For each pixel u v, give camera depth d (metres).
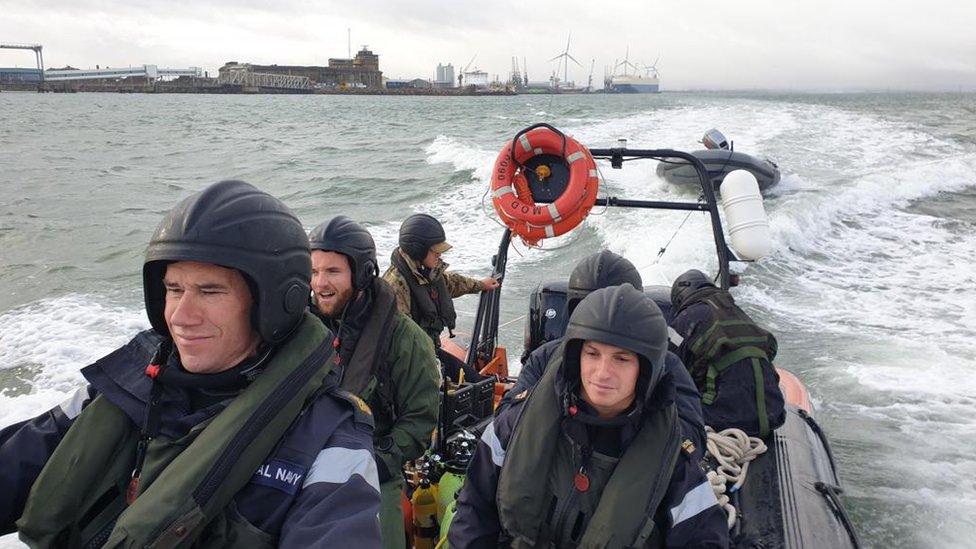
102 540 1.14
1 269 9.17
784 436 2.94
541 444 1.67
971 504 3.78
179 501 1.00
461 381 3.05
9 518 1.24
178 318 1.09
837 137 21.98
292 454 1.10
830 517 2.47
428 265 3.50
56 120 44.75
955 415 4.75
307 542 1.04
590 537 1.57
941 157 17.73
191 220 1.07
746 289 7.47
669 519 1.66
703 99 65.06
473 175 16.03
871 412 4.85
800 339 6.19
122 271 9.05
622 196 12.49
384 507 2.17
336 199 14.52
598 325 1.58
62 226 11.93
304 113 51.91
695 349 2.84
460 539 1.83
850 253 9.18
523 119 35.47
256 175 18.47
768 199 11.57
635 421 1.66
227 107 67.56
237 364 1.14
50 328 6.86
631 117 30.75
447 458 2.74
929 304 7.11
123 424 1.16
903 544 3.49
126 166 20.95
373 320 2.32
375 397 2.33
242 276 1.10
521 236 3.77
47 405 5.29
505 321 6.63
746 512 2.44
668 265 7.94
